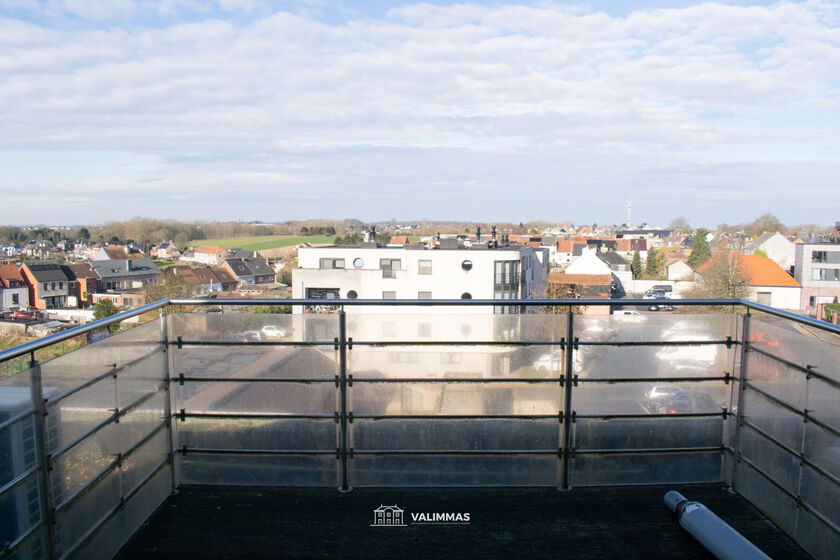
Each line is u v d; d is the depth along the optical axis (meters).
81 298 63.59
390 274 33.22
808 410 2.45
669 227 145.50
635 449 3.03
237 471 3.05
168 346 2.98
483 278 32.75
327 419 2.99
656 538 2.60
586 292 47.00
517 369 2.95
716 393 3.04
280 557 2.46
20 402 1.90
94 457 2.32
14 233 106.69
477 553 2.49
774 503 2.69
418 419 2.99
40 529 1.98
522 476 3.03
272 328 2.95
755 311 2.95
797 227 76.69
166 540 2.58
